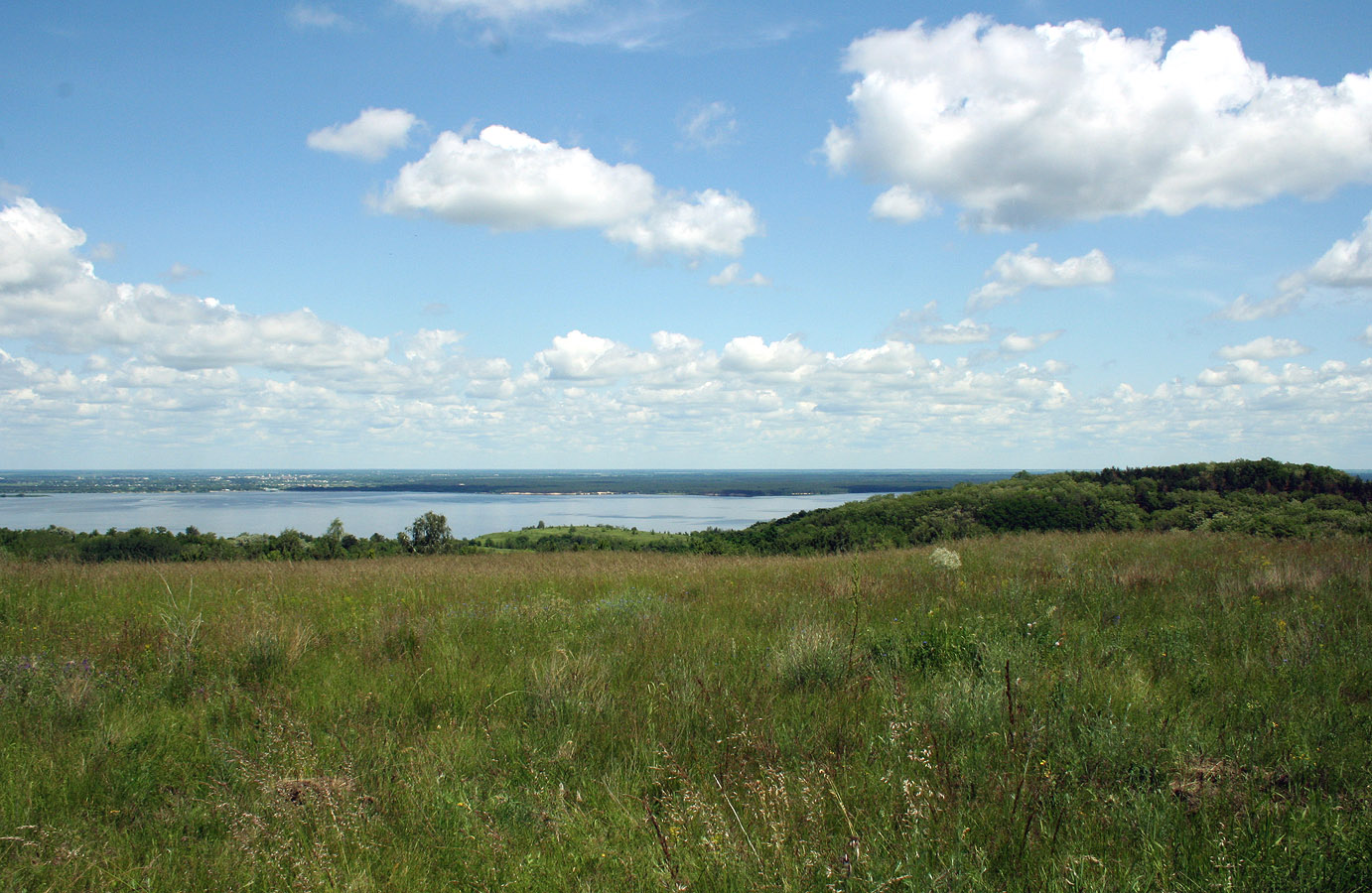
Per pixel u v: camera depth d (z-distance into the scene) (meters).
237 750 4.05
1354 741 3.85
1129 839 3.04
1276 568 9.24
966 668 5.26
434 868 3.09
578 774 3.92
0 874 2.91
